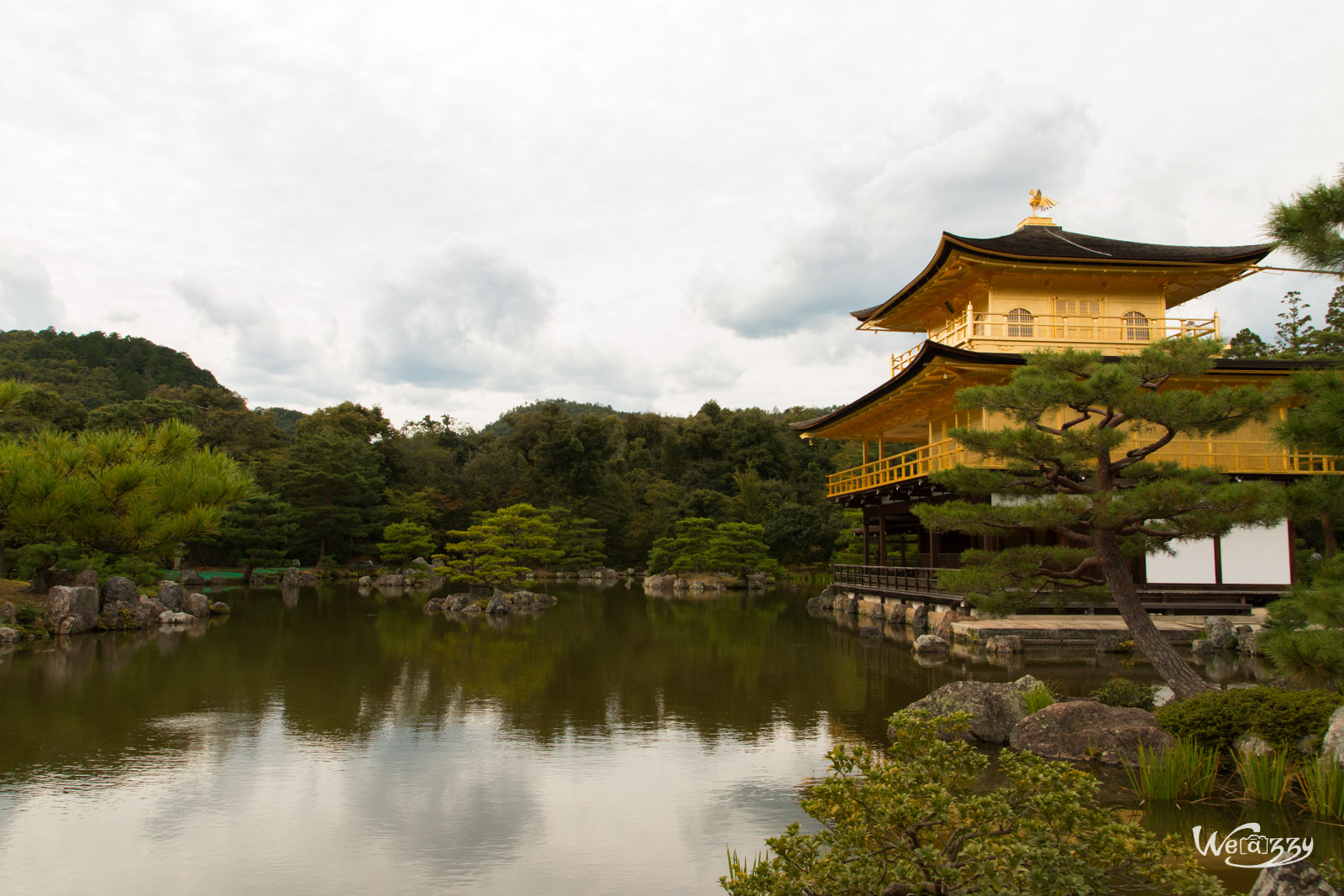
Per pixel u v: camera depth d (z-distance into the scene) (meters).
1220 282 28.66
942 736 12.10
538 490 69.25
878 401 31.19
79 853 8.16
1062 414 25.53
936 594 26.64
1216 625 21.33
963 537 31.52
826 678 18.00
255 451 65.75
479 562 38.75
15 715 14.20
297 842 8.49
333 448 56.16
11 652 21.38
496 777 10.76
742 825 9.03
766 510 67.38
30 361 95.88
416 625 28.89
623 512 68.44
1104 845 5.48
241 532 49.16
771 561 54.41
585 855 8.20
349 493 56.47
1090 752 10.90
